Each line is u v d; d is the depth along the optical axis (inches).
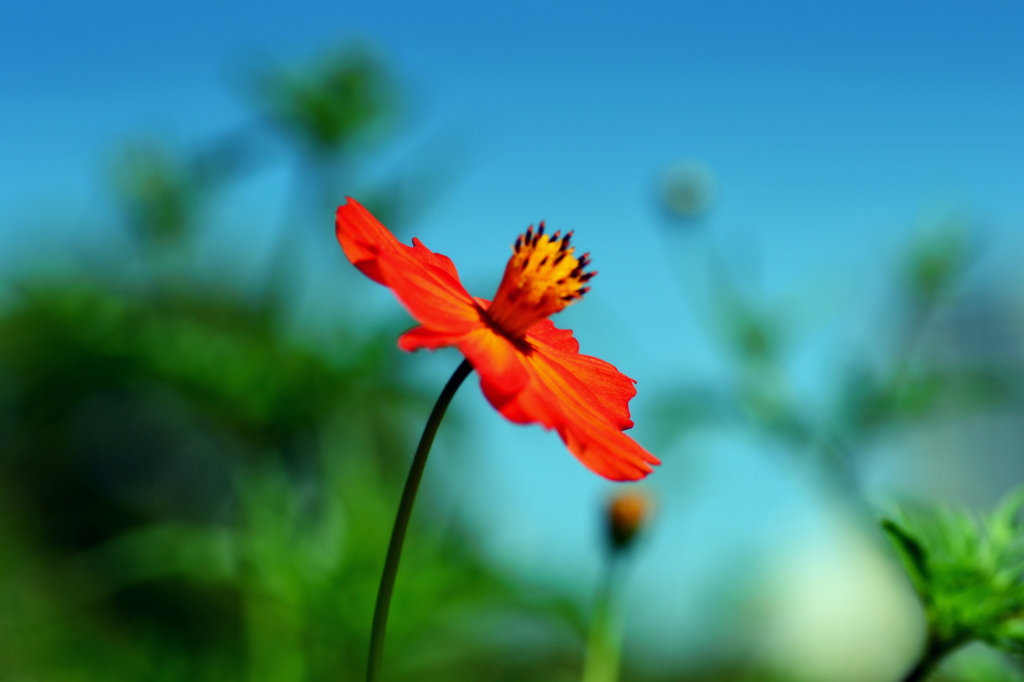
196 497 42.3
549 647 19.4
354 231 12.5
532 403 12.4
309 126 23.4
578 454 12.3
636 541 16.8
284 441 21.7
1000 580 14.0
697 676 23.0
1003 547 14.3
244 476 20.5
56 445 40.9
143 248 23.4
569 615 18.6
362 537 19.1
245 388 20.7
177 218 23.3
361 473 20.8
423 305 12.5
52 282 21.6
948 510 14.5
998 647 13.8
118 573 23.2
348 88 23.6
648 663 21.8
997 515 14.5
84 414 39.5
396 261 12.6
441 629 18.6
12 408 31.9
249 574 18.0
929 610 14.0
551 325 13.9
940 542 14.4
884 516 14.2
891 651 23.5
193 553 18.7
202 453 42.1
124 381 22.0
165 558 19.4
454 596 18.5
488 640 19.0
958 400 24.7
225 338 22.0
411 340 12.2
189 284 23.9
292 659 18.2
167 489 42.1
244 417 21.0
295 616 17.9
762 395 25.1
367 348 21.4
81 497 42.1
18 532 40.9
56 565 37.3
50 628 20.0
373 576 18.5
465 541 19.6
